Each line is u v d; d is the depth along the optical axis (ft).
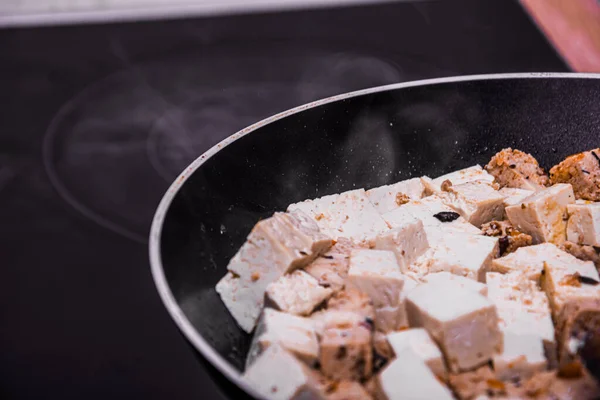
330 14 2.50
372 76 2.05
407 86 1.28
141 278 1.63
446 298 1.06
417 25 2.39
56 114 2.02
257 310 1.12
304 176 1.25
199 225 1.12
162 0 2.59
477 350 1.04
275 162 1.22
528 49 2.19
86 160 1.85
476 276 1.15
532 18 2.38
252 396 0.94
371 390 1.03
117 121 1.99
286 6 2.54
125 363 1.49
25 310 1.58
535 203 1.22
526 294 1.12
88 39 2.39
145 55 2.26
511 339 1.06
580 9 2.23
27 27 2.44
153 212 1.71
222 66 2.20
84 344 1.53
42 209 1.75
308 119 1.23
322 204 1.24
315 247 1.13
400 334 1.05
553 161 1.33
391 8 2.50
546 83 1.30
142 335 1.54
